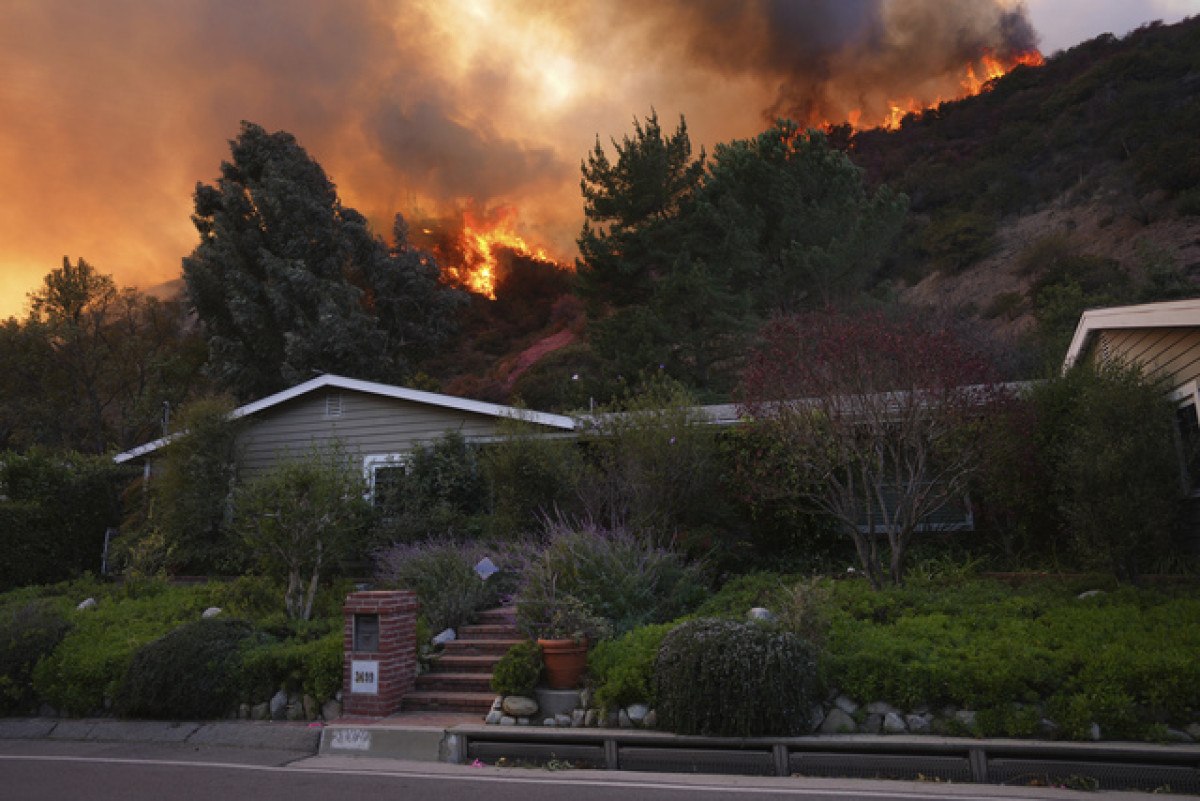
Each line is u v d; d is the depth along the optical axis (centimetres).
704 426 1352
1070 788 649
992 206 5206
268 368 3647
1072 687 701
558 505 1374
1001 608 922
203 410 1795
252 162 3859
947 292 4481
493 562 1205
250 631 1062
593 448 1457
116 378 3638
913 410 1038
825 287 2909
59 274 3606
